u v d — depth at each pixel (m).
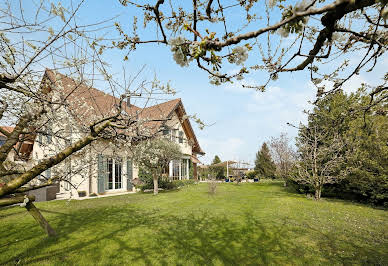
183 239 4.59
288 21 0.81
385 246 4.19
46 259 3.64
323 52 1.60
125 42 1.46
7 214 6.89
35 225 5.62
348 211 7.31
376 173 8.49
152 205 8.52
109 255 3.80
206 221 6.04
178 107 16.55
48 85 3.65
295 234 4.90
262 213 6.94
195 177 21.77
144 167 11.87
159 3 1.14
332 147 9.37
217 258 3.68
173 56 1.11
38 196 9.50
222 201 9.49
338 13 0.93
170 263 3.50
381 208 8.00
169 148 11.67
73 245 4.25
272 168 29.02
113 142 4.48
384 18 0.75
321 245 4.27
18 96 3.56
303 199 9.84
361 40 1.40
